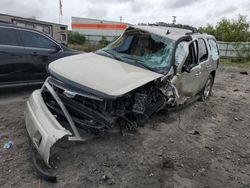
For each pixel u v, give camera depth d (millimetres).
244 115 6664
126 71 4191
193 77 5879
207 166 3842
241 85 11102
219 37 40875
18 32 6152
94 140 4180
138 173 3463
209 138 4922
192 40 5754
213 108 6980
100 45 28172
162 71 4574
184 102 6031
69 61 4453
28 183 3047
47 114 3508
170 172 3562
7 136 4113
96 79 3725
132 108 3949
